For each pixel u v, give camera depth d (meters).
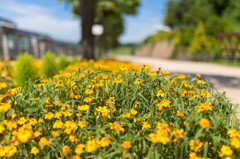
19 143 1.92
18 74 4.73
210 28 22.47
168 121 2.21
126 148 1.84
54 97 2.44
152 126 2.17
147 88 2.61
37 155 1.90
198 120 1.99
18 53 15.87
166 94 2.42
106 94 2.64
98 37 27.84
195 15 30.34
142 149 2.04
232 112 2.21
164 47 30.64
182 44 24.66
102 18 23.66
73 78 2.83
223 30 22.05
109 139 1.95
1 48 13.71
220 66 13.80
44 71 5.77
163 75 2.70
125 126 2.32
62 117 2.33
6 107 1.99
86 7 10.84
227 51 16.72
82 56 11.02
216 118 2.03
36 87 2.59
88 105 2.34
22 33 15.96
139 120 2.23
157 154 1.75
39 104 2.23
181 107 2.28
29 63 4.87
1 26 13.20
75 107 2.41
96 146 1.73
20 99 2.35
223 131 2.15
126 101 2.56
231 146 1.92
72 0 15.59
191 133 1.98
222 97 2.42
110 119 2.29
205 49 21.91
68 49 28.58
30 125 2.01
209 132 1.97
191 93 2.55
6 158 2.06
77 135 2.12
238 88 4.55
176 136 1.78
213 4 30.80
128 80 2.80
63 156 1.95
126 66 3.21
